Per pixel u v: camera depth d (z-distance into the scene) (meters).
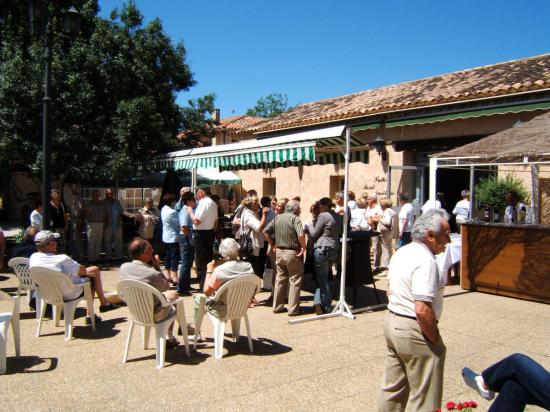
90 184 14.98
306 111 17.38
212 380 4.57
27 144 11.48
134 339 5.81
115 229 11.71
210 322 6.59
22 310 7.12
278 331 6.15
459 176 13.32
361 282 7.39
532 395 2.73
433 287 3.03
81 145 12.23
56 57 11.97
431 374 3.08
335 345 5.60
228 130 19.53
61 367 4.89
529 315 6.90
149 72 13.52
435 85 13.80
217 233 10.67
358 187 14.35
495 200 9.70
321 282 6.94
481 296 8.12
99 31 12.86
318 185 15.79
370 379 4.60
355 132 14.27
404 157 12.98
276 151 7.69
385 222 10.07
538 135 7.90
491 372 2.99
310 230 7.47
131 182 15.80
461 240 8.69
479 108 10.96
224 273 5.27
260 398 4.18
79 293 5.90
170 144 13.49
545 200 9.94
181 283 8.20
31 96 11.42
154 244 10.60
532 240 7.72
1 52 12.49
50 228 9.16
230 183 18.66
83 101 12.03
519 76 11.23
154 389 4.36
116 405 4.04
